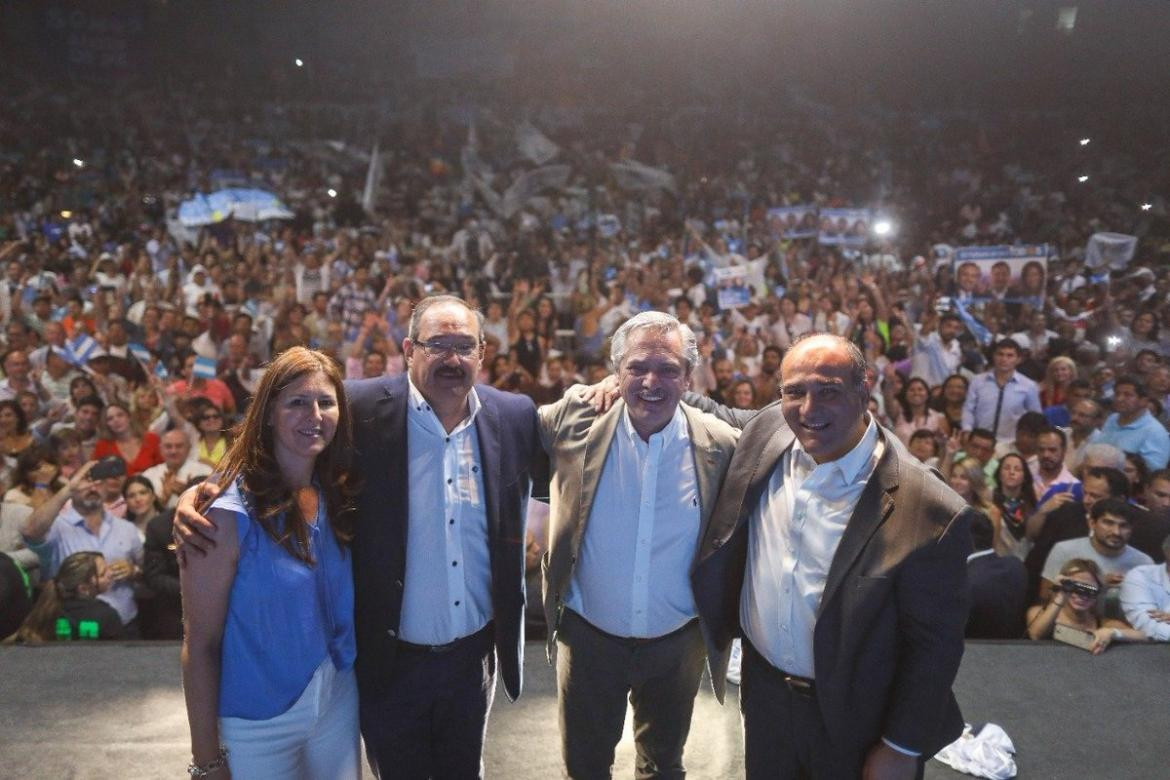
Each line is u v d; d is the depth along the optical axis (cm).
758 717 220
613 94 2209
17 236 1394
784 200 1653
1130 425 595
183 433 519
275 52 2292
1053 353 804
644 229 1483
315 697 201
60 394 689
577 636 248
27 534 421
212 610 187
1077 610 397
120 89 2134
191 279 981
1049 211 1521
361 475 217
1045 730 325
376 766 238
